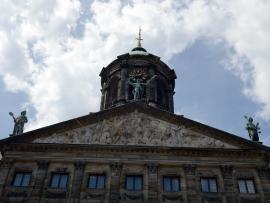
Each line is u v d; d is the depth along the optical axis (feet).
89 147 112.16
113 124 118.11
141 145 112.78
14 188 103.40
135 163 109.70
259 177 107.86
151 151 112.27
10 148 112.16
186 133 116.78
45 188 103.50
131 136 115.34
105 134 115.55
